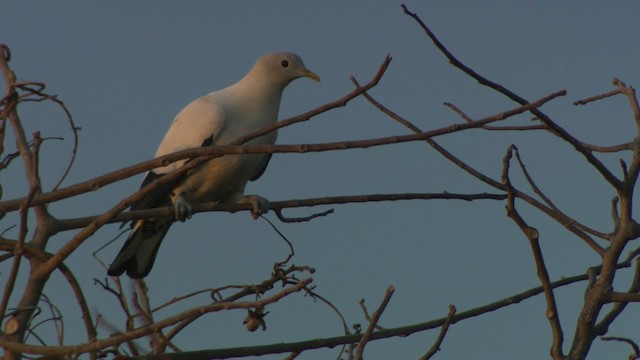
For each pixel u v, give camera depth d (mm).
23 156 9078
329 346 8680
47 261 8352
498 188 9664
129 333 7457
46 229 9094
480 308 9641
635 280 9242
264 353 8414
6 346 7645
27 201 7273
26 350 7590
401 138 7504
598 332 8664
